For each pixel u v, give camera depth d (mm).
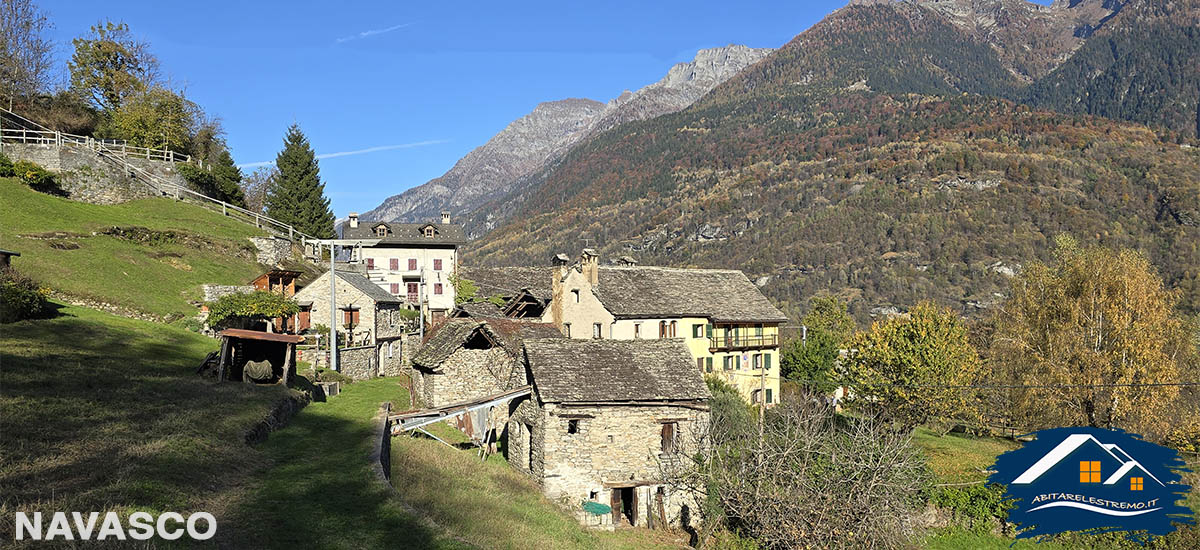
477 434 36031
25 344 28938
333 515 17516
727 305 58312
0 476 15617
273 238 62688
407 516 18297
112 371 26938
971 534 34438
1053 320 47062
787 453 27703
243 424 23312
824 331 77312
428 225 87875
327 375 39531
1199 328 52688
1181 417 46719
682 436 31375
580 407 29922
